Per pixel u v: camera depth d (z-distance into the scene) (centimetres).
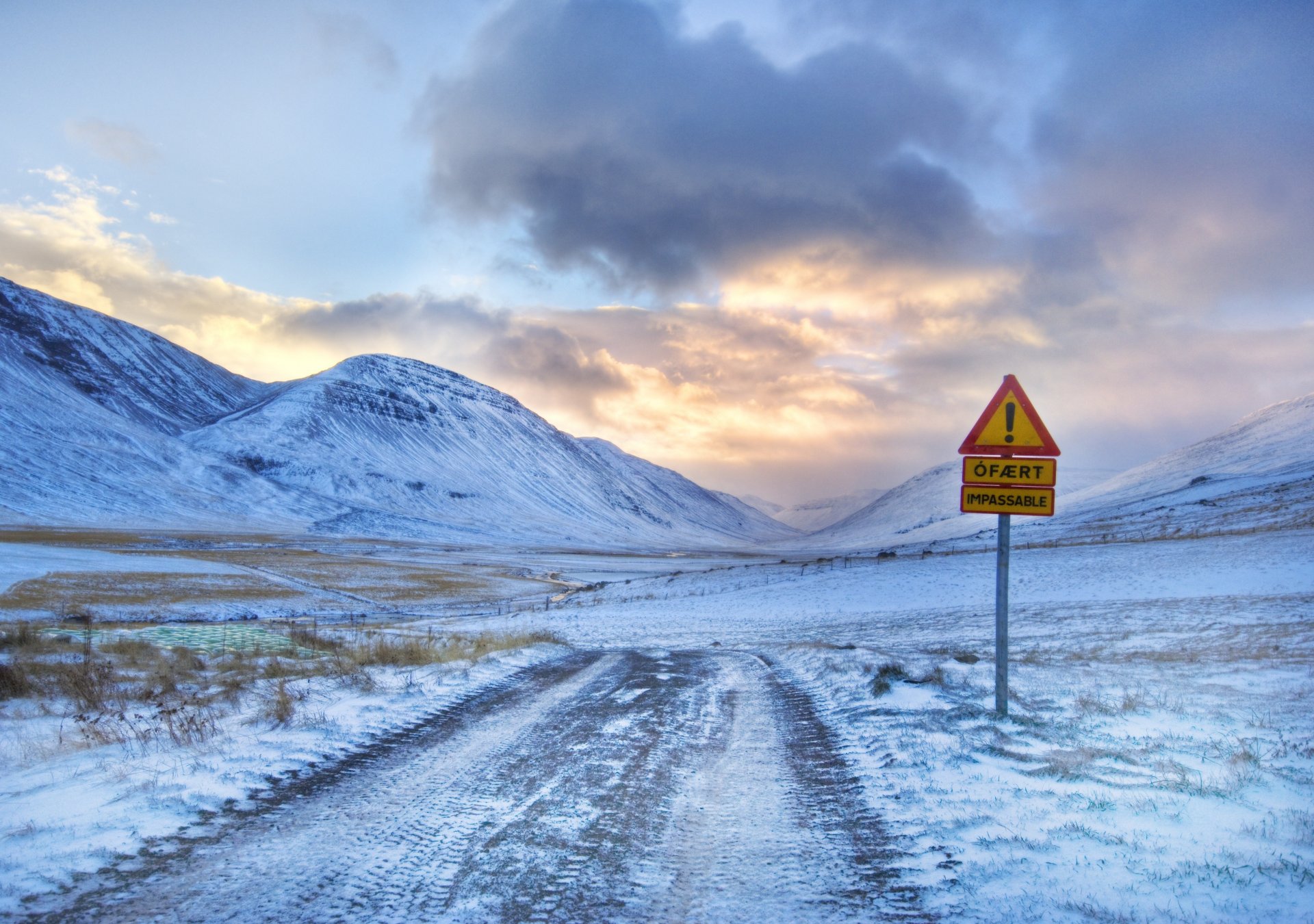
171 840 500
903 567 5162
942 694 1057
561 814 577
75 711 952
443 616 5316
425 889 439
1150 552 4316
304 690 1053
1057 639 2197
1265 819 507
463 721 917
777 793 651
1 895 413
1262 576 3238
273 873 455
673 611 4438
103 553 8050
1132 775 630
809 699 1158
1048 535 7325
